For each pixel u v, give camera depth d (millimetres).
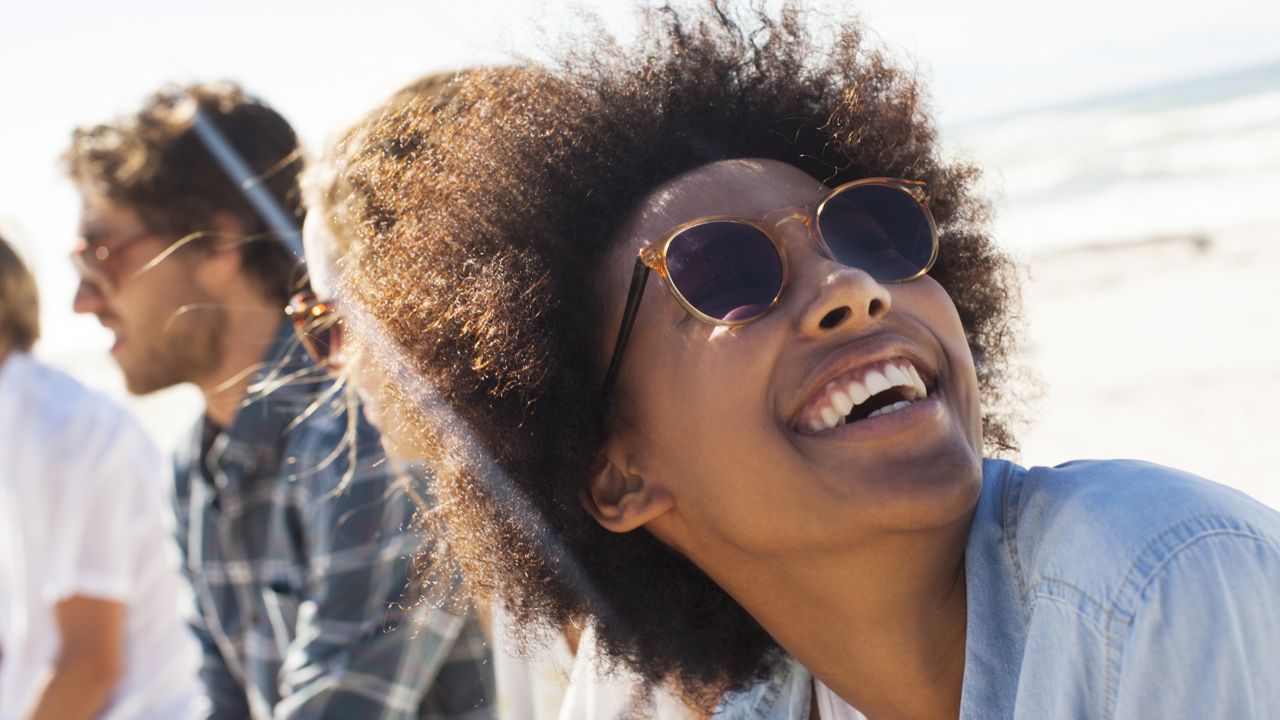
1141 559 1162
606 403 1600
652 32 1742
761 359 1429
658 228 1542
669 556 1721
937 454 1354
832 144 1702
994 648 1348
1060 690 1216
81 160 2965
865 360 1392
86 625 3258
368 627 2373
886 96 1773
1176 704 1130
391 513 2371
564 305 1600
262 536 2785
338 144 2129
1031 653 1254
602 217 1596
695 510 1554
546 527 1666
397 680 2357
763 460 1438
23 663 3402
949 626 1464
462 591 1886
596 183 1603
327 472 2459
